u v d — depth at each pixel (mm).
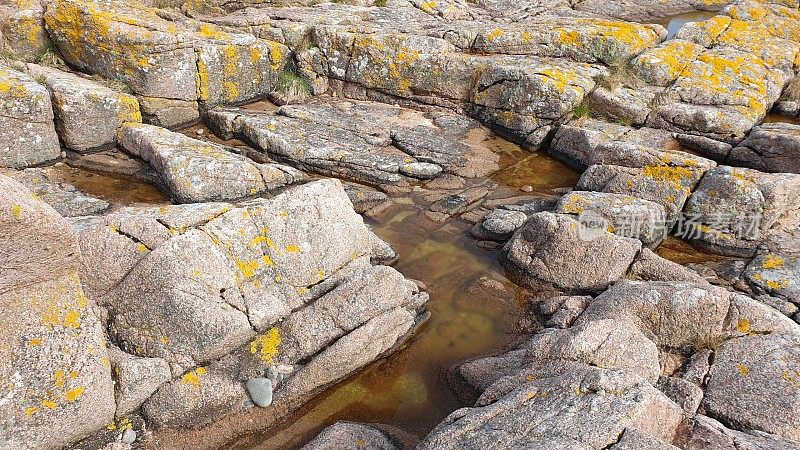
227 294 7176
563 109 13547
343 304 7598
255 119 13188
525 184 12539
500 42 15461
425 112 15234
